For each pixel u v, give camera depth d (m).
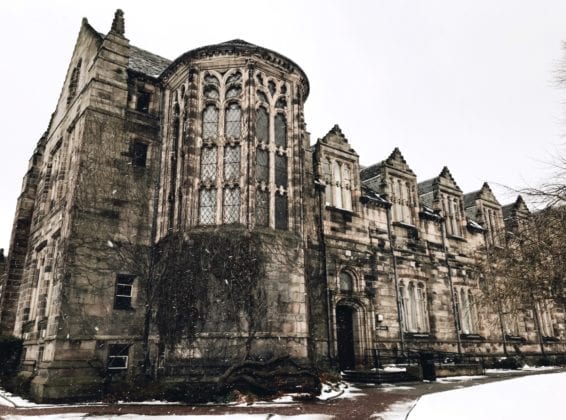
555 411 9.13
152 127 20.36
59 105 24.23
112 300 17.11
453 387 16.38
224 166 17.89
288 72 20.02
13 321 22.80
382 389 16.12
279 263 17.05
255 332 15.61
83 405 13.84
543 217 13.74
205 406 12.85
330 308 20.42
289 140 19.22
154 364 16.47
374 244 23.48
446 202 28.98
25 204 24.61
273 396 13.70
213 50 19.06
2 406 13.99
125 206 18.52
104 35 21.88
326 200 22.86
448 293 26.30
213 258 16.25
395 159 26.73
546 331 32.69
